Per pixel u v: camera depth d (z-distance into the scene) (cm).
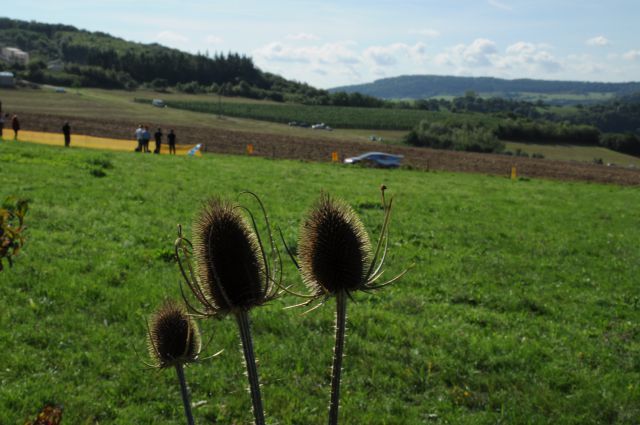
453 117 17825
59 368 890
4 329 987
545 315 1325
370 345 1059
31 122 6494
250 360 324
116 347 970
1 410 755
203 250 328
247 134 7425
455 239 1973
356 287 341
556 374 1002
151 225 1777
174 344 389
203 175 2906
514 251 1897
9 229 359
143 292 1196
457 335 1137
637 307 1411
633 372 1038
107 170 2762
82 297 1148
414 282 1474
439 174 4425
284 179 3059
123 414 794
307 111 16338
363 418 834
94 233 1608
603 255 1925
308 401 873
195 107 14250
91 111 10825
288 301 1236
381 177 3703
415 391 934
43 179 2281
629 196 3653
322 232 341
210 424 803
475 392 941
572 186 4188
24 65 19412
